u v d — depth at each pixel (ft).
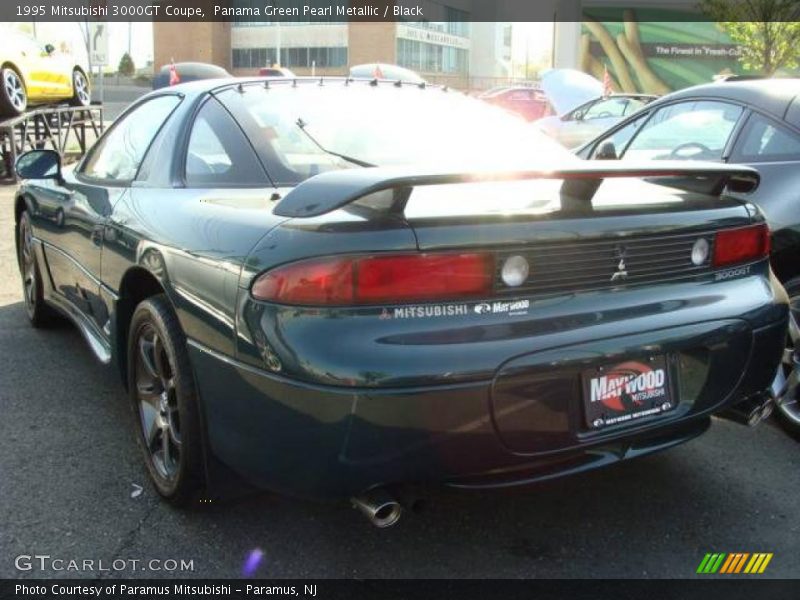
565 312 7.32
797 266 11.72
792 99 12.77
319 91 11.00
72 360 14.52
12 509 9.27
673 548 8.66
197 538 8.75
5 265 22.35
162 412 9.40
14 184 40.78
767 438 11.50
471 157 10.12
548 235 7.23
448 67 180.86
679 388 8.04
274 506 9.43
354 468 6.83
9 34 41.68
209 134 10.07
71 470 10.25
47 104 48.14
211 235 8.02
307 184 7.02
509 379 6.95
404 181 6.48
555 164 7.48
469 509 9.42
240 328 7.21
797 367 11.38
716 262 8.38
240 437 7.50
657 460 10.72
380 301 6.78
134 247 9.57
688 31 125.49
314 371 6.67
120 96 132.77
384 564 8.34
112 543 8.63
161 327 8.67
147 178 10.64
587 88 48.11
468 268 6.93
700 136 14.32
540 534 8.92
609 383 7.54
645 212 7.92
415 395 6.67
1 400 12.57
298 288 6.81
